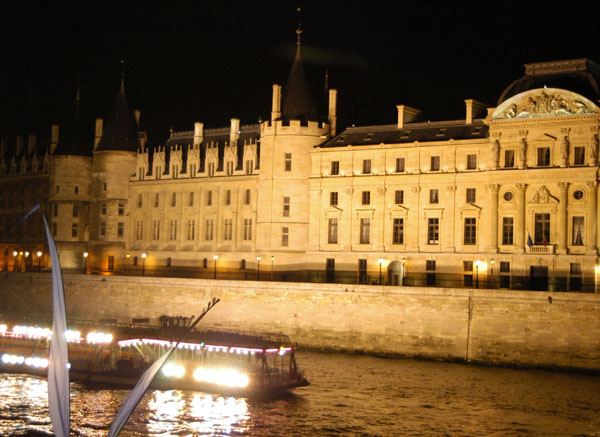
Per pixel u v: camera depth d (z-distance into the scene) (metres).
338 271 99.88
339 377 70.62
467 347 78.25
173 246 121.88
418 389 66.06
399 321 81.81
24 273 111.44
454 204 93.19
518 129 89.00
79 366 70.19
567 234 86.19
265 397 63.03
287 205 104.69
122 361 69.38
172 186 122.44
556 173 86.50
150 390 66.06
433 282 93.88
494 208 90.06
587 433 53.94
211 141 122.56
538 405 60.91
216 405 60.84
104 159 128.00
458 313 78.94
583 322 73.19
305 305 87.25
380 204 97.88
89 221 130.38
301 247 103.81
